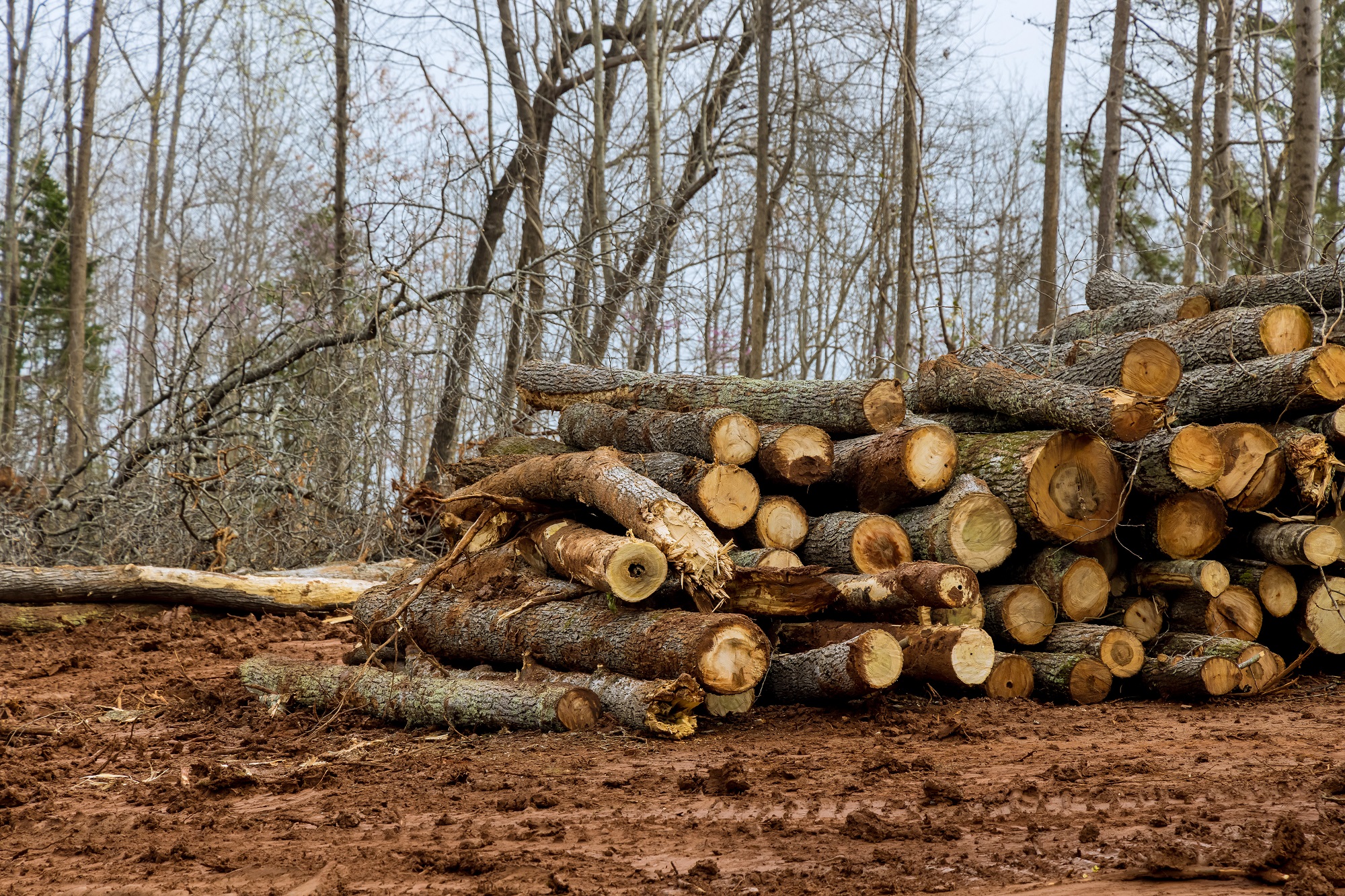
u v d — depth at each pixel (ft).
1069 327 36.35
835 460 25.67
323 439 48.96
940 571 21.56
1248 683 23.07
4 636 36.83
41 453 64.08
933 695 22.67
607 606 22.66
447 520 28.66
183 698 26.66
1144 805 14.37
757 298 64.75
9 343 86.53
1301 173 46.09
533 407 35.60
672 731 20.11
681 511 21.88
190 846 14.78
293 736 22.39
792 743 19.69
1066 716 21.31
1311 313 29.14
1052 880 11.68
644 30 80.43
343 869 13.30
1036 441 24.02
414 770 18.84
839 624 22.85
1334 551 23.72
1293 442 23.88
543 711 21.01
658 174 68.69
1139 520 24.93
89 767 20.21
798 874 12.37
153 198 95.25
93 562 47.42
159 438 47.29
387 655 27.02
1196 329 27.25
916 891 11.62
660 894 11.94
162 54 97.35
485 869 13.07
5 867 14.30
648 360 65.31
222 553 43.21
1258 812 13.73
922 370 30.42
